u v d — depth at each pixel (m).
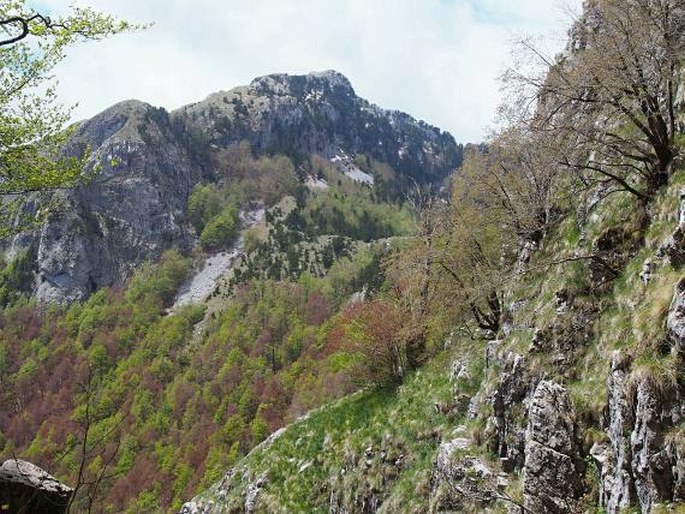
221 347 149.25
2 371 149.25
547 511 14.06
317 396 83.12
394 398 30.27
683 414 10.76
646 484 10.90
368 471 26.02
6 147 12.87
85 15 12.05
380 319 34.78
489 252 30.50
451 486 18.45
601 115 19.52
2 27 11.57
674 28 15.08
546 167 22.69
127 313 191.00
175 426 119.69
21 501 10.66
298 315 162.88
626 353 12.57
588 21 17.89
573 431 14.41
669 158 15.24
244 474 35.38
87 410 7.59
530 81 18.22
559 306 17.53
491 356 21.14
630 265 15.55
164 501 87.81
